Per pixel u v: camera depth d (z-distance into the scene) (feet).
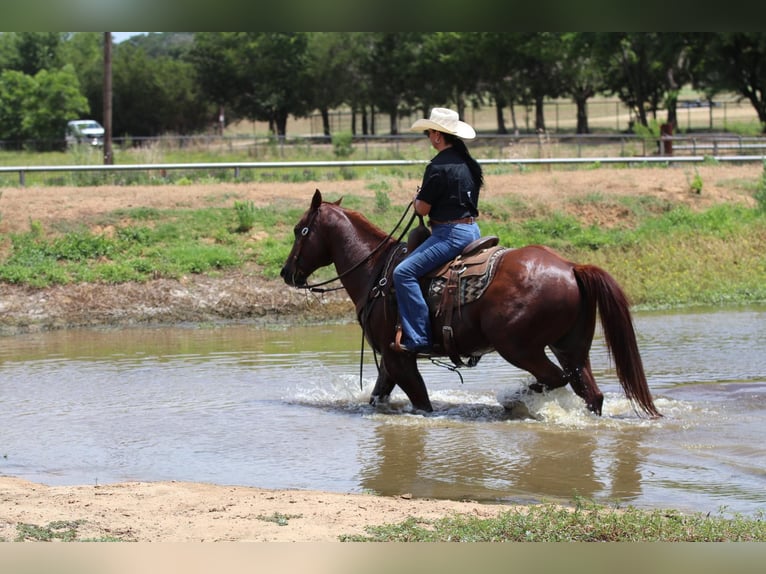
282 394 36.37
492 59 196.85
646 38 166.09
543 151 110.63
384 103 216.33
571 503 22.90
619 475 25.20
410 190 72.74
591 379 31.14
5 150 182.70
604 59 177.99
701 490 23.77
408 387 32.91
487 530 19.74
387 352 32.89
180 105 235.40
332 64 214.69
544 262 30.42
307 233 35.17
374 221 67.21
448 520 20.57
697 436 28.78
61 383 38.83
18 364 43.34
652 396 34.06
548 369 30.55
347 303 57.82
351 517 21.13
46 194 70.95
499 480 25.05
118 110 236.43
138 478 25.95
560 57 190.08
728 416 31.14
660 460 26.50
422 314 31.40
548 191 73.10
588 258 64.13
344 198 70.33
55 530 20.08
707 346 43.83
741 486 24.06
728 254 64.18
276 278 59.88
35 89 203.10
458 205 31.09
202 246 63.10
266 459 27.58
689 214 69.72
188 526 20.36
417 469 26.27
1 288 57.62
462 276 30.94
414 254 31.53
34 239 62.23
